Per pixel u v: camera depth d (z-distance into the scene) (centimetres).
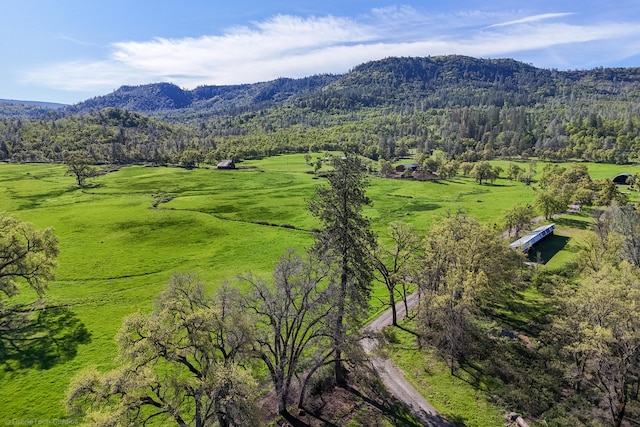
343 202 4091
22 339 5756
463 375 4641
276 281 3881
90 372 2853
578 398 4247
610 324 3969
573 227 11038
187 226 11731
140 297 7194
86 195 16338
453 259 5541
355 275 4203
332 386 4450
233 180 19875
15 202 14700
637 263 6694
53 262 6725
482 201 14875
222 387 2856
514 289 6944
